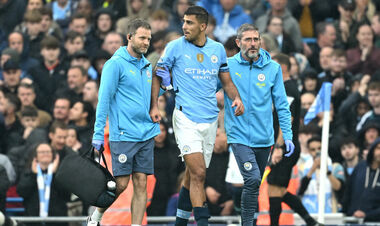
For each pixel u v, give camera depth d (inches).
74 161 1163.9
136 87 1173.7
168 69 1198.9
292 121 1369.3
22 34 2097.7
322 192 1409.9
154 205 1718.8
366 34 2135.8
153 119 1189.1
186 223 1259.2
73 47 2090.3
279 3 2155.5
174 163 1748.3
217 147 1713.8
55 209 1663.4
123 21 2160.4
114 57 1171.3
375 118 1891.0
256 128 1225.4
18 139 1836.9
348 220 1609.3
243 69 1227.9
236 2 2199.8
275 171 1389.0
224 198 1706.4
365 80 2023.9
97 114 1152.8
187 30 1186.6
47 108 1978.3
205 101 1197.7
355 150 1784.0
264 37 1612.9
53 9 2315.5
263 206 1520.7
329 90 1412.4
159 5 2274.9
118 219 1472.7
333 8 2300.7
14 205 1752.0
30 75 2020.2
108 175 1161.4
